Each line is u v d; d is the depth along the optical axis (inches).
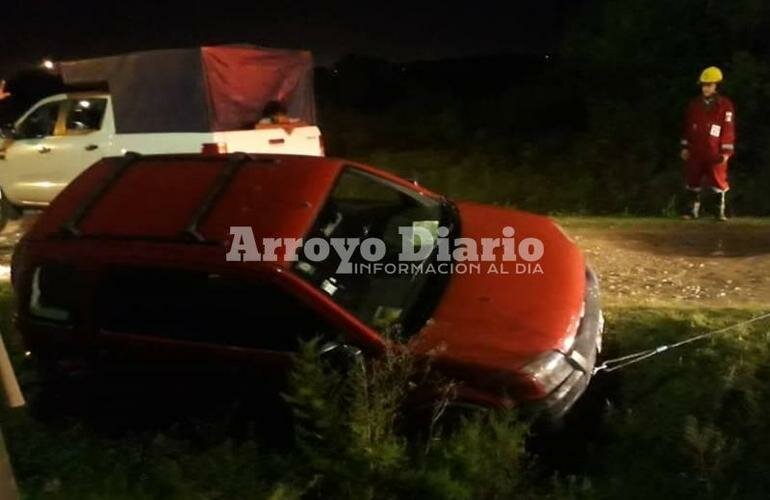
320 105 865.5
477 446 203.6
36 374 246.4
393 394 206.4
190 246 221.3
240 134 401.1
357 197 280.4
